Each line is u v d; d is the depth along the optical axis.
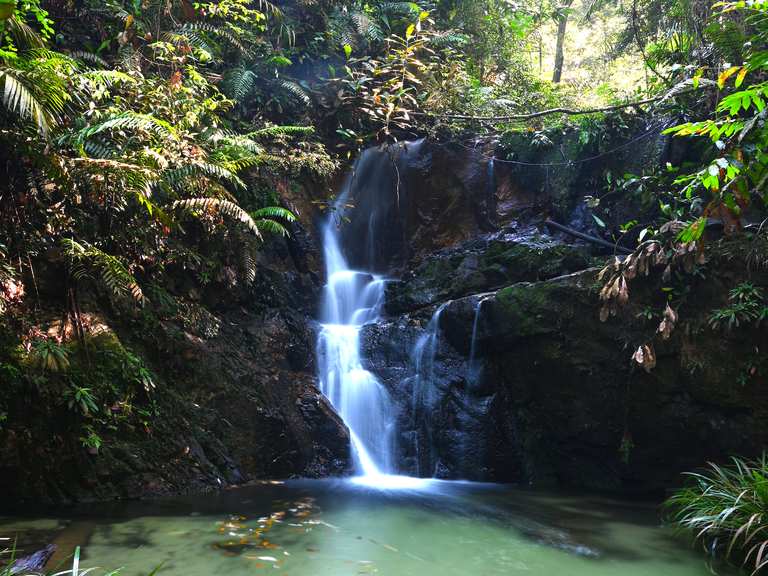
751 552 3.78
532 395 7.18
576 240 8.73
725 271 5.91
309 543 3.95
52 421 4.94
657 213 8.02
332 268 9.34
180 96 7.11
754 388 5.73
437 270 8.67
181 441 5.68
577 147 9.03
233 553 3.67
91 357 5.38
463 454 6.96
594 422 6.78
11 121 5.23
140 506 4.81
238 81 8.77
